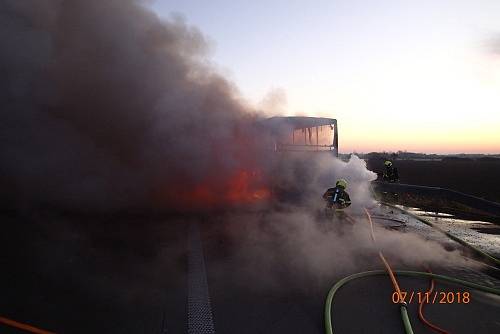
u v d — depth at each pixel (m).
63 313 3.97
